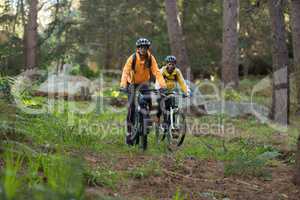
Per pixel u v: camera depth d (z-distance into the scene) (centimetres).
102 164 780
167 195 651
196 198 646
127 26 3503
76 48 3055
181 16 3456
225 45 2242
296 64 941
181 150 1045
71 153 812
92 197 533
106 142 1051
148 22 3531
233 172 800
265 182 762
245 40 3516
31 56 2286
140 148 1004
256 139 1279
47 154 684
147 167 773
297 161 743
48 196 413
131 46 3516
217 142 1198
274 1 1686
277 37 1703
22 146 668
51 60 2538
